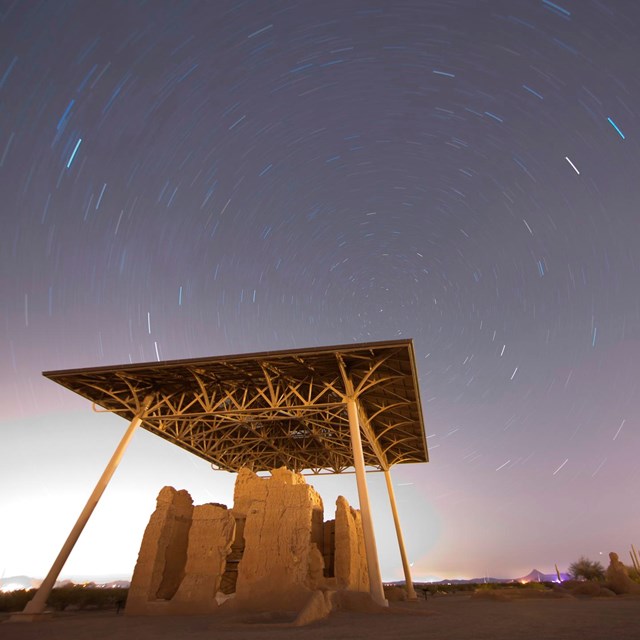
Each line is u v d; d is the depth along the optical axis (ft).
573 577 185.26
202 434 104.99
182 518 73.67
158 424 95.55
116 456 80.48
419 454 121.60
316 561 68.03
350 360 81.92
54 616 67.67
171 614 58.90
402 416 102.99
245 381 90.89
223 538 63.67
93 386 87.97
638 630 34.12
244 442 118.21
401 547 107.65
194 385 92.48
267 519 62.80
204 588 60.39
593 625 38.58
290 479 69.77
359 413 92.07
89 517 73.67
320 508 85.25
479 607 69.56
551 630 35.50
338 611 52.70
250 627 41.52
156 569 65.62
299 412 88.12
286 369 85.97
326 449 119.55
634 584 105.19
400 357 79.77
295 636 33.86
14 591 98.37
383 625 41.57
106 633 41.09
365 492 69.15
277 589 57.47
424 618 48.67
